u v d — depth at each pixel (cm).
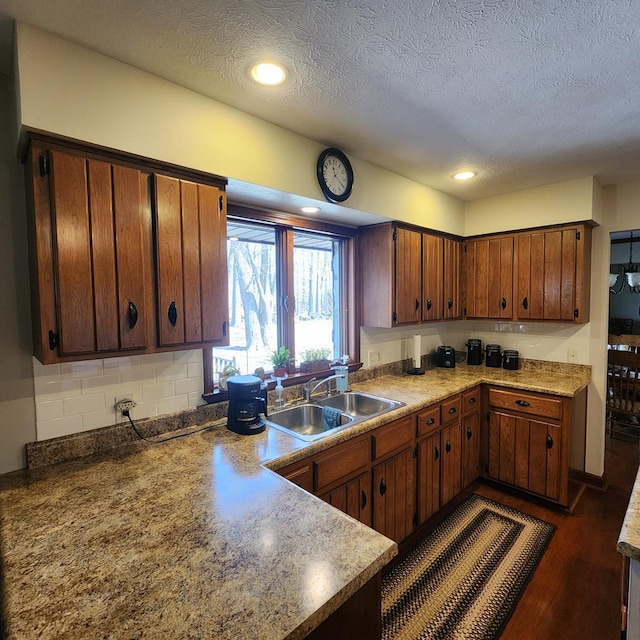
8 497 126
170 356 182
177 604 81
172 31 119
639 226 279
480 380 296
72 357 128
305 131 191
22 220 143
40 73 119
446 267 318
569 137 203
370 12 111
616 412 413
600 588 194
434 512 254
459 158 231
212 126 159
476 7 110
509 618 177
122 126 135
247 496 126
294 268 254
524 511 266
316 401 240
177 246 152
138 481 136
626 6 109
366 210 233
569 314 283
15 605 81
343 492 187
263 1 107
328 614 82
